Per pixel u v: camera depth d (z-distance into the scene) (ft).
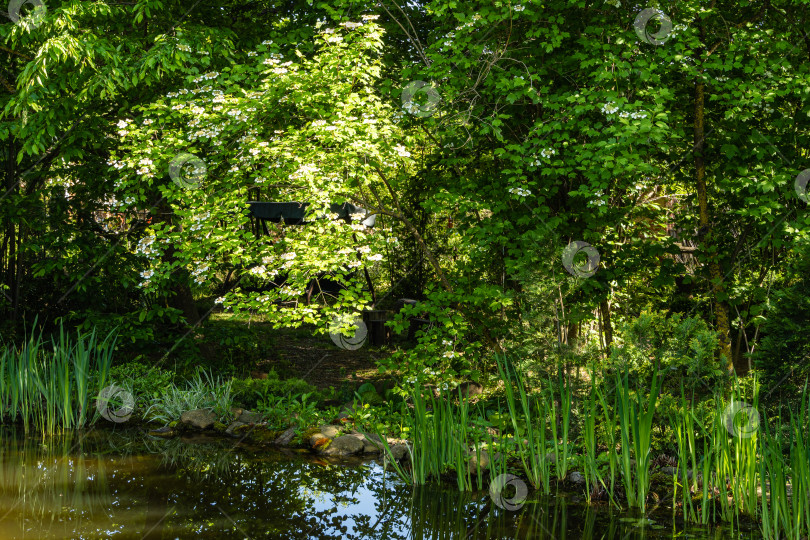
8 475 15.43
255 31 26.37
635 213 23.08
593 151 19.20
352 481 15.84
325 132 17.61
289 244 18.93
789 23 21.11
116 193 24.91
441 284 23.09
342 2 20.02
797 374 15.96
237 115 17.90
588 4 21.17
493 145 23.30
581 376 17.58
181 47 19.35
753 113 19.45
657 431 16.49
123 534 11.98
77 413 20.42
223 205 18.69
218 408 20.88
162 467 16.49
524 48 20.22
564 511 13.85
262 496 14.60
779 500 12.48
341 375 30.58
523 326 18.69
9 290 28.40
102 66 21.90
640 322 16.63
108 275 27.32
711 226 23.61
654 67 18.66
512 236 20.29
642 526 13.08
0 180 28.04
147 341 25.95
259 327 42.09
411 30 23.90
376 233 19.99
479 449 16.44
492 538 12.46
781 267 23.30
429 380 20.15
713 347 16.14
